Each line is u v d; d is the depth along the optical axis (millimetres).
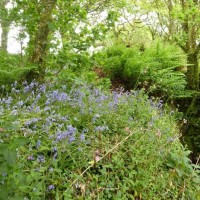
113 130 3516
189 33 7555
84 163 2799
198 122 6633
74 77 4203
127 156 3217
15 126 1762
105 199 2711
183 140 6258
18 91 3596
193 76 7340
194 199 3275
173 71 7117
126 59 6738
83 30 4207
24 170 2307
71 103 3559
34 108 3254
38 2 4176
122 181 2949
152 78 6398
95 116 3268
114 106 3896
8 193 1592
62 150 2705
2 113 2865
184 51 7598
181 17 6406
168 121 4574
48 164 2590
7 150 1516
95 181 2766
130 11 9312
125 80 6887
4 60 4055
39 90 3803
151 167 3160
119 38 9977
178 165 3506
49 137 2727
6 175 1672
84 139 2975
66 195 2393
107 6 6504
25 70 3895
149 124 3643
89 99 3742
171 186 3211
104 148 3088
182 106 7027
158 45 7121
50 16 4164
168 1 8195
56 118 3188
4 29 3752
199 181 3455
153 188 3023
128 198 2883
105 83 5684
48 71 4297
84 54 4238
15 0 4027
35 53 4168
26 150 2539
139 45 9086
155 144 3535
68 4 4258
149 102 4586
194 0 7305
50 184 2512
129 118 3750
